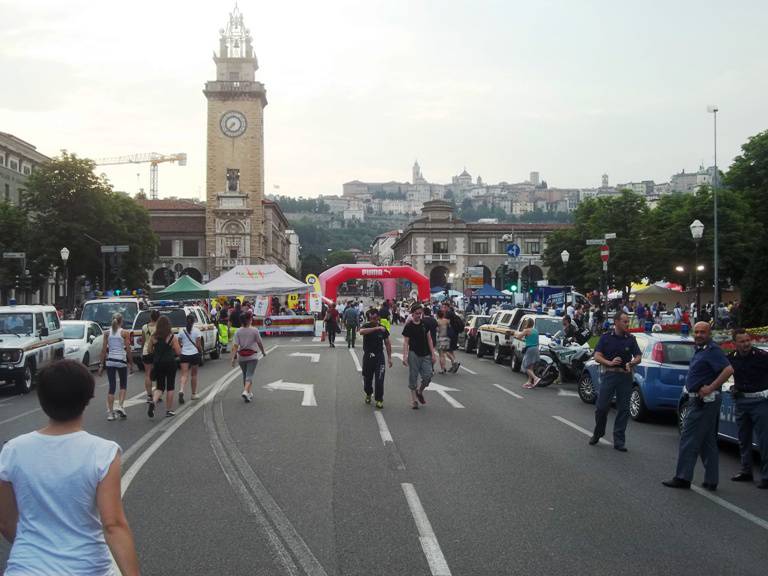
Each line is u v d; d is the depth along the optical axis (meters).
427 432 12.16
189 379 20.72
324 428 12.43
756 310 27.84
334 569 5.71
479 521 7.07
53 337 20.12
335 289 50.53
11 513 3.19
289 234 178.38
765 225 48.94
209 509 7.42
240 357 15.85
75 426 3.27
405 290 107.06
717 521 7.31
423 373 15.06
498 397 17.12
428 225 96.88
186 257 93.69
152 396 13.88
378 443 11.09
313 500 7.78
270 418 13.52
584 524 7.04
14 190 62.50
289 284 42.94
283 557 5.99
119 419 13.52
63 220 50.16
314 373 22.08
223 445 10.88
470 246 97.75
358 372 22.42
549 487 8.53
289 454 10.23
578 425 13.29
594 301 48.75
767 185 48.59
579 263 70.44
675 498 8.23
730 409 11.01
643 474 9.41
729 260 47.84
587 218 70.38
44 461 3.12
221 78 90.75
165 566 5.78
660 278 54.66
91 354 22.53
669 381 13.73
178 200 111.62
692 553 6.25
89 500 3.12
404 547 6.26
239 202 89.94
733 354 9.37
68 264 51.28
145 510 7.38
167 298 36.81
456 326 23.23
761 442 9.00
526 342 19.27
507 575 5.62
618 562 5.97
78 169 50.59
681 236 49.25
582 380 16.53
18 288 49.88
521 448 10.93
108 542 3.09
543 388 19.19
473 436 11.86
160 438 11.46
